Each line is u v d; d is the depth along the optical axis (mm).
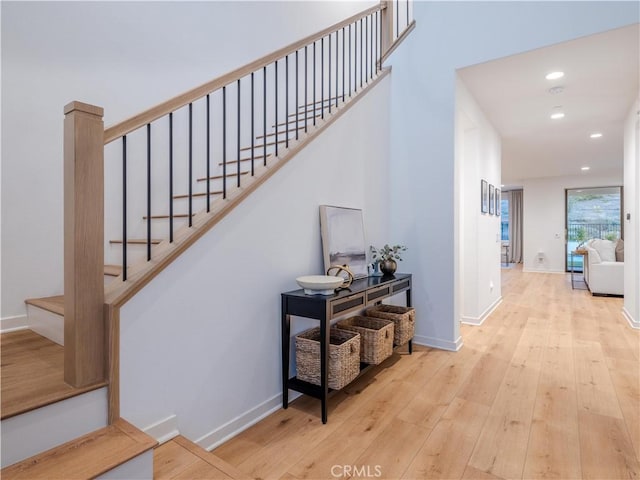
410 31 3711
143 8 2902
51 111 2410
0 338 2102
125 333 1561
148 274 1641
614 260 6703
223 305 2006
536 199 9797
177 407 1773
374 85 3549
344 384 2291
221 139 3510
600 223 9234
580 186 9281
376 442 1966
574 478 1675
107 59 2684
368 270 3295
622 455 1838
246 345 2148
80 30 2543
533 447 1910
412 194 3682
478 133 4273
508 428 2090
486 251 4770
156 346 1682
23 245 2316
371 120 3500
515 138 5688
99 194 1501
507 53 3127
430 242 3570
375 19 4098
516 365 3049
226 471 1506
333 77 4945
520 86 3740
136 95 2854
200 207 3102
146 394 1643
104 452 1314
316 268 2750
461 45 3373
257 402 2217
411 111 3689
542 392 2545
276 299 2371
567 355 3285
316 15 4656
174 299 1760
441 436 2018
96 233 1491
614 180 8914
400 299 3787
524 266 9938
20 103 2291
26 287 2328
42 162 2381
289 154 2473
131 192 2855
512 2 3107
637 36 2785
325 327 2172
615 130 5227
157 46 2992
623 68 3324
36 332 2217
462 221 4383
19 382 1477
